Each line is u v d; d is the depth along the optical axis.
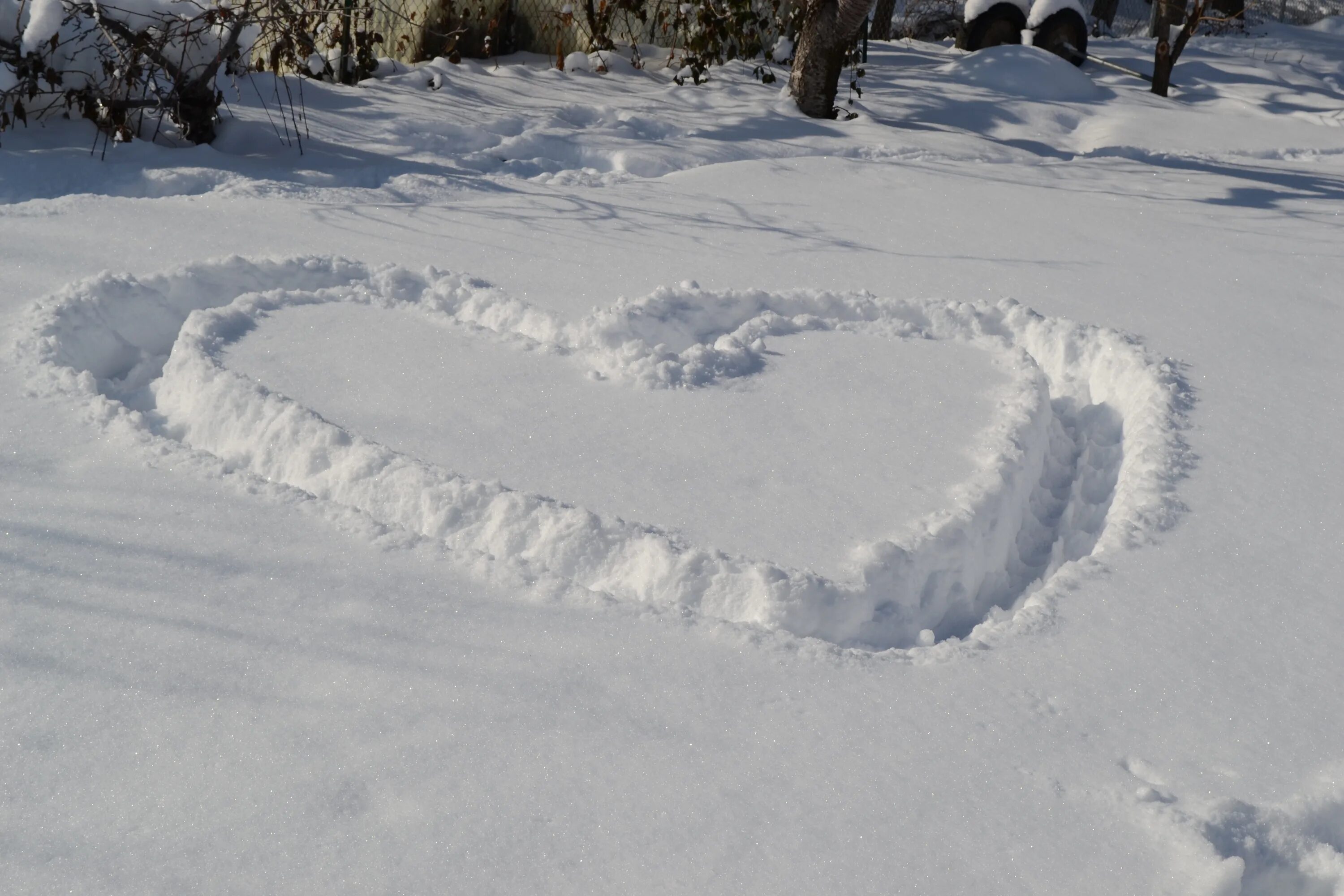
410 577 2.85
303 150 6.67
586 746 2.36
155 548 2.89
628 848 2.12
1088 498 3.82
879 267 5.29
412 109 7.68
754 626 2.79
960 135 8.27
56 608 2.67
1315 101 10.48
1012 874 2.12
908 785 2.31
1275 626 2.91
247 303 4.28
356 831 2.13
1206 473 3.62
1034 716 2.54
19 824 2.12
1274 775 2.41
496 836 2.13
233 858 2.06
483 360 4.01
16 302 4.21
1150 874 2.13
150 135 6.55
